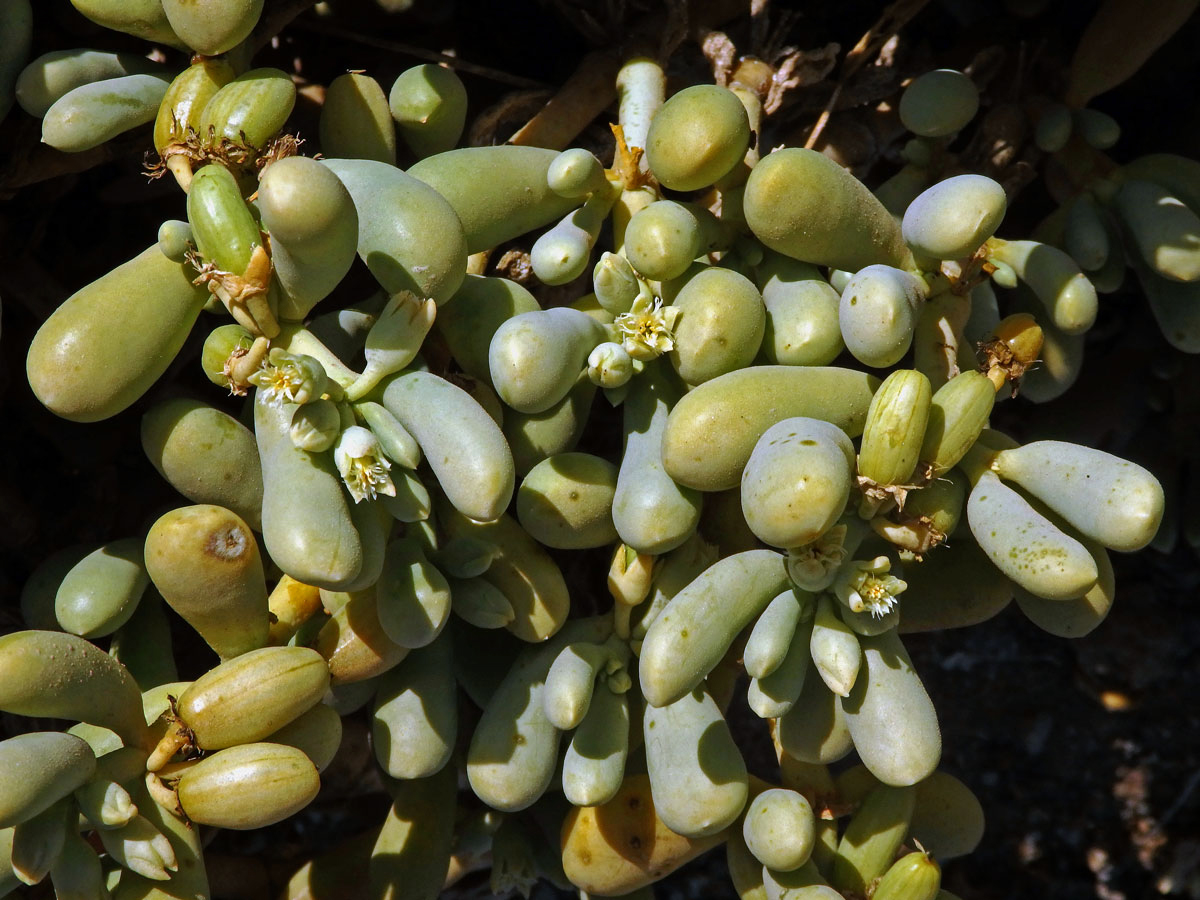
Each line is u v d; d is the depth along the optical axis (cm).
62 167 18
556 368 16
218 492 16
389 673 16
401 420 15
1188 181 18
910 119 18
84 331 16
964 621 17
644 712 17
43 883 18
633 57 18
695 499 16
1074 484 16
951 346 17
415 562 16
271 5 18
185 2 16
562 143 18
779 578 16
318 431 15
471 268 18
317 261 15
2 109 17
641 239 16
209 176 16
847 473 15
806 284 16
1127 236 18
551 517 16
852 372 16
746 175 17
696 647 15
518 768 16
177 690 16
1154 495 15
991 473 16
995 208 16
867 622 16
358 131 17
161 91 17
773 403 16
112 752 16
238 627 16
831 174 16
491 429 15
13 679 15
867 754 16
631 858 17
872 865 17
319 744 16
